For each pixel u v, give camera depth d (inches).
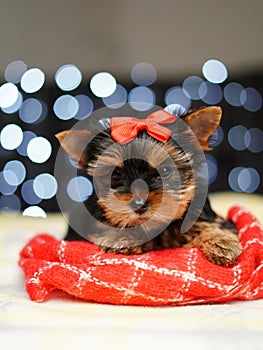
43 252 14.8
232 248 13.7
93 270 12.9
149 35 33.7
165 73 33.4
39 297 13.0
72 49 33.7
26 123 31.6
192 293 12.8
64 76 32.0
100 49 33.7
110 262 13.1
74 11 33.7
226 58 33.4
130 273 12.7
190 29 33.8
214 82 32.5
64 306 12.6
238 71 33.1
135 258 13.2
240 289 13.1
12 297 13.8
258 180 32.2
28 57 33.6
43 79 31.7
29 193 31.5
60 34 33.8
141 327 10.7
